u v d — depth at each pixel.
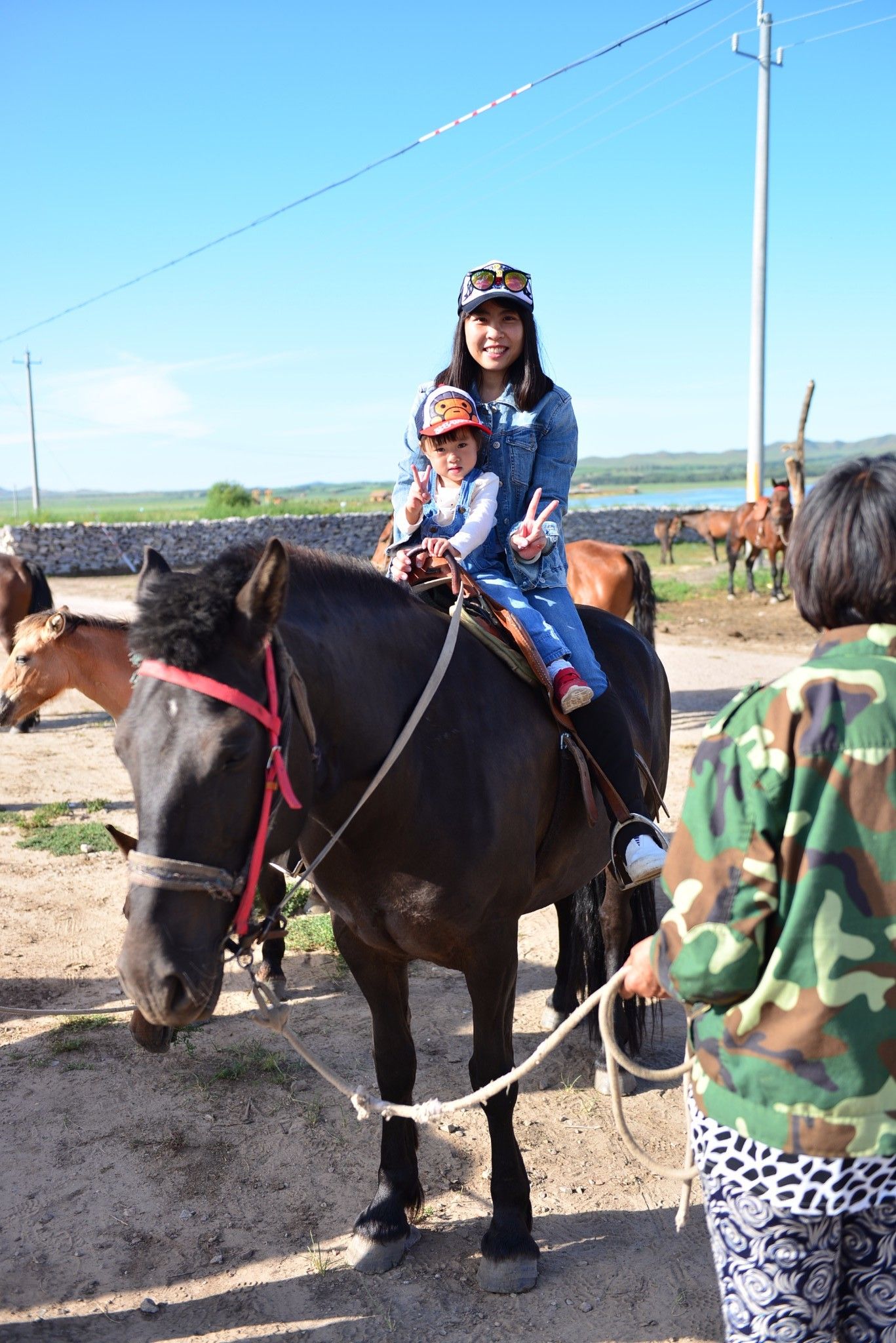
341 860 2.51
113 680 5.85
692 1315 2.65
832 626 1.59
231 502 38.56
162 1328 2.62
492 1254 2.75
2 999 4.41
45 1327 2.62
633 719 3.57
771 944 1.49
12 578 9.52
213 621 1.90
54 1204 3.11
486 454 3.17
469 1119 3.56
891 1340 1.59
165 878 1.83
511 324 3.11
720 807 1.49
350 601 2.51
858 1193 1.50
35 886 5.69
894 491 1.52
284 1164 3.31
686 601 18.72
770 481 18.64
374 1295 2.73
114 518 35.19
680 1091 3.78
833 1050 1.46
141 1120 3.54
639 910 3.81
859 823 1.45
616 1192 3.17
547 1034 4.17
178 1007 1.80
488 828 2.56
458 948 2.66
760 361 20.14
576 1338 2.58
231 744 1.85
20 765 8.32
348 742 2.36
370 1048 4.04
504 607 2.95
